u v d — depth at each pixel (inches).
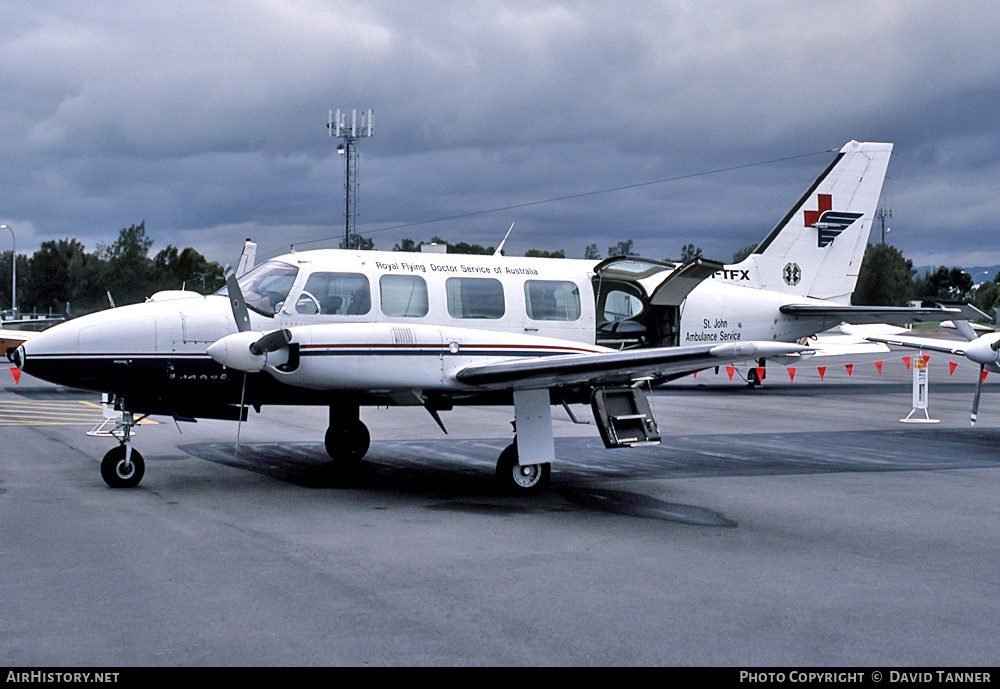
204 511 287.3
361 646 164.6
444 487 343.6
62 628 171.9
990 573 222.2
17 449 429.4
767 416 648.4
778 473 387.5
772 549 245.8
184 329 327.9
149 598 191.8
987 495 334.3
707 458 434.0
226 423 572.7
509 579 211.3
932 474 386.0
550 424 333.1
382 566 221.5
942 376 1181.7
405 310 357.4
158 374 325.1
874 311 514.0
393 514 288.2
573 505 309.7
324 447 461.4
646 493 335.6
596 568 223.0
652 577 215.2
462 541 251.0
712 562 230.5
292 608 186.2
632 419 342.6
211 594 195.2
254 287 345.1
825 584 210.5
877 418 638.5
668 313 424.8
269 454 430.3
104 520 270.2
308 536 253.6
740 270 620.1
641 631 175.2
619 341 403.2
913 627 179.3
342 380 306.8
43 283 3385.8
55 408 655.8
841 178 645.3
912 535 265.0
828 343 978.1
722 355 282.0
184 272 3265.3
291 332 299.6
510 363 311.0
